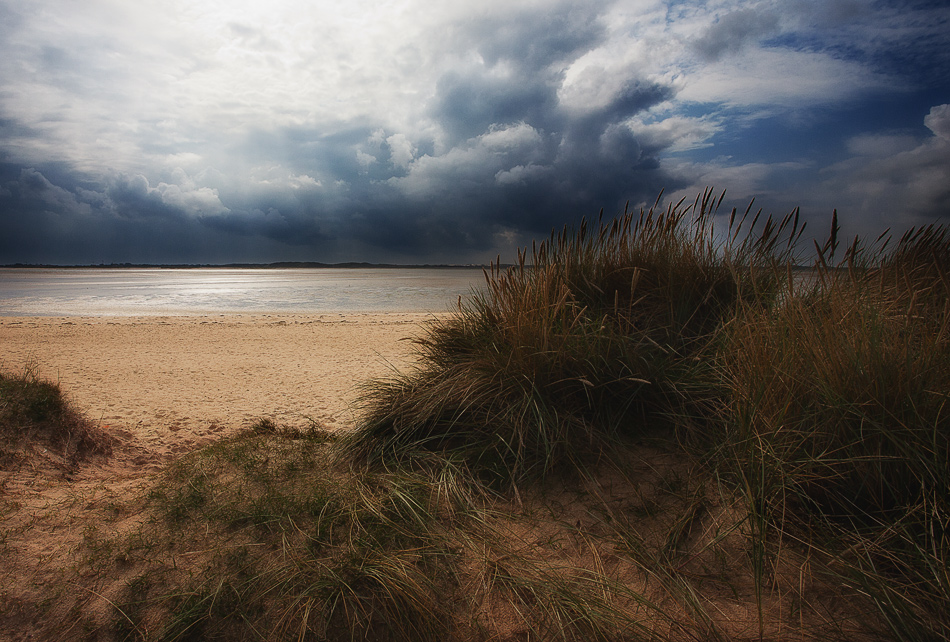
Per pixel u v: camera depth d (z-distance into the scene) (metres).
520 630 1.70
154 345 10.59
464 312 3.56
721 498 2.02
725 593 1.72
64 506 2.41
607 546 1.99
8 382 3.39
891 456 1.74
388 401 3.18
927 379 1.87
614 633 1.63
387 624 1.72
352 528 2.11
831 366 2.00
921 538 1.65
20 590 1.88
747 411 2.06
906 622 1.46
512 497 2.33
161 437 3.94
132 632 1.75
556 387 2.67
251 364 8.46
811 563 1.72
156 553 2.08
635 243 3.40
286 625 1.72
